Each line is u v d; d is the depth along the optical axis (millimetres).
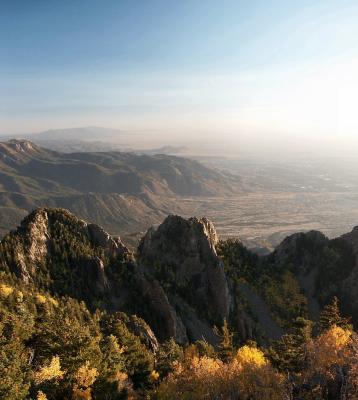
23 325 56781
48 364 53406
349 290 145625
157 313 115438
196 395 55594
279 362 72938
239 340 122000
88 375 54031
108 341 67375
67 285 109812
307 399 52000
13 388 43281
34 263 110562
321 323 96688
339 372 54625
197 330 119938
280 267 161625
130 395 61188
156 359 81812
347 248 157875
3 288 75375
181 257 140000
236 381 56344
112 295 116125
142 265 134000
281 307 143750
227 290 135000
